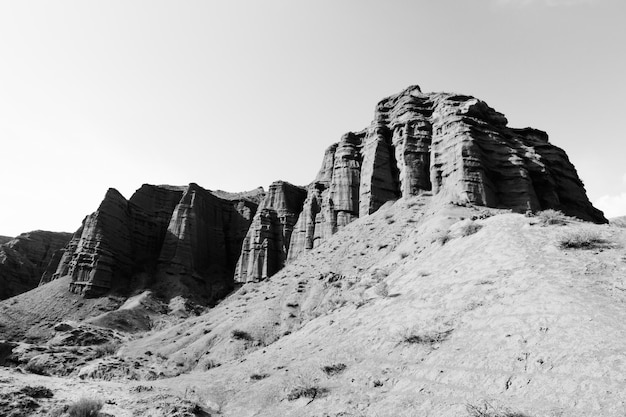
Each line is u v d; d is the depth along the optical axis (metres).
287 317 54.19
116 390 22.38
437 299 20.91
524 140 76.31
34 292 95.12
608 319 12.94
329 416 14.88
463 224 32.62
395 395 14.67
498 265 21.03
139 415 17.89
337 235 80.19
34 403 17.44
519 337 14.09
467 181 60.91
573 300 14.87
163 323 80.94
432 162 71.88
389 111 93.94
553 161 74.50
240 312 63.56
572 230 22.33
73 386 22.16
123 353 53.66
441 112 78.06
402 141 82.00
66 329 67.69
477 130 69.06
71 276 97.69
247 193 168.12
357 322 24.78
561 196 69.38
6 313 81.44
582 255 18.89
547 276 17.62
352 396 15.88
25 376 23.11
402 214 68.94
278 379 20.56
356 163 92.12
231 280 115.62
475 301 18.41
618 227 22.05
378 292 28.12
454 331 17.00
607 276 16.14
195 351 50.69
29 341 73.12
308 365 21.00
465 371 13.92
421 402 13.46
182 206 119.50
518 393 11.62
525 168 64.75
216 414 18.72
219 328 56.81
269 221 113.69
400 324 20.38
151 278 105.38
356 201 87.44
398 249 53.28
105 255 100.38
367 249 64.44
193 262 110.44
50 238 167.25
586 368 11.16
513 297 17.08
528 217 26.78
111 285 98.38
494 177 64.75
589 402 10.01
